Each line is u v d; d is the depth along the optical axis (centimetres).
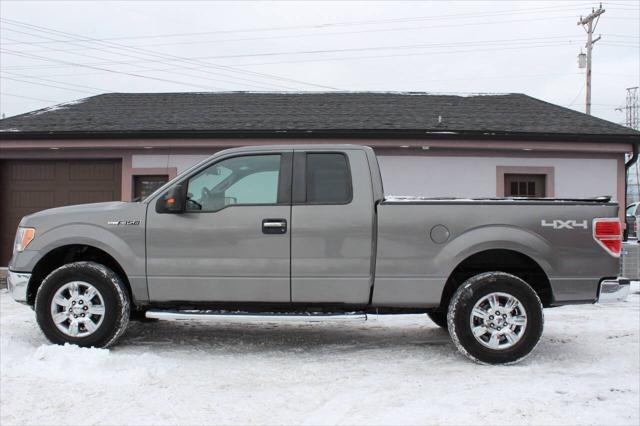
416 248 515
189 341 600
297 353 552
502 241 511
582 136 1096
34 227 549
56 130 1080
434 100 1386
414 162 1123
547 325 705
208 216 528
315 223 520
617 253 519
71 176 1136
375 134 1071
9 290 560
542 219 516
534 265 536
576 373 488
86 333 526
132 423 366
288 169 536
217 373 478
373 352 557
